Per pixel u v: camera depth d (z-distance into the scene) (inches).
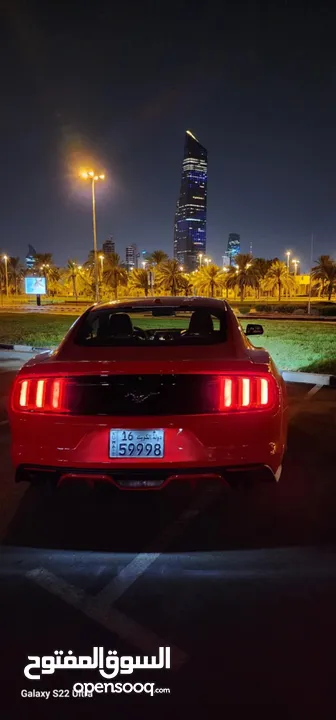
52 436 119.0
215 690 77.7
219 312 160.6
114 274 3314.5
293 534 128.0
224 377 117.9
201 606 98.6
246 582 106.4
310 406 272.5
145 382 117.6
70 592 104.0
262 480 123.3
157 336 188.4
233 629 91.4
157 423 116.5
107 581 108.0
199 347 135.7
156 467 116.9
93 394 118.3
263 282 3656.5
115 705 76.0
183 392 117.5
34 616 96.2
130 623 93.8
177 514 140.8
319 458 186.2
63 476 121.0
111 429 117.2
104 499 152.1
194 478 119.5
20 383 121.7
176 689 78.2
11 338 778.8
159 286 3506.4
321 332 894.4
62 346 141.8
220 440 117.6
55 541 125.8
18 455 122.6
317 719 71.8
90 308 169.5
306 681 78.7
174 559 116.6
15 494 156.9
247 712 73.4
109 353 131.9
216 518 137.9
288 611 96.4
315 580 106.8
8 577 109.8
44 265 4003.4
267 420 118.7
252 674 80.6
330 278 3097.9
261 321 1344.7
